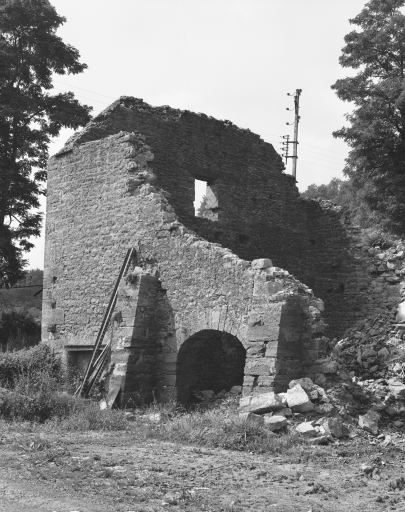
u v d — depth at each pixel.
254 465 10.71
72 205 20.61
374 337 19.83
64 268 20.58
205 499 8.49
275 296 15.27
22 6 29.42
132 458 10.86
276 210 24.88
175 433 13.07
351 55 31.25
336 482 9.86
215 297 16.55
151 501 8.27
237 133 24.25
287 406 13.80
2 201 29.08
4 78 29.08
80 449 11.51
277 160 25.39
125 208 19.05
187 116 22.89
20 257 30.28
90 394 17.89
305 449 12.10
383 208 30.84
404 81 28.47
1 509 7.73
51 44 29.86
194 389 17.67
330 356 15.25
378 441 13.05
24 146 29.59
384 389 15.91
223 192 23.38
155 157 21.81
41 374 17.80
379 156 30.55
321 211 25.34
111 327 18.25
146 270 18.09
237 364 18.70
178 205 22.06
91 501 8.13
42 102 30.39
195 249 17.22
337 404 14.20
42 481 8.97
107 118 21.33
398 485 9.60
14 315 27.91
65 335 20.23
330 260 24.75
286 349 15.03
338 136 30.48
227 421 13.31
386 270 22.95
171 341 17.42
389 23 30.38
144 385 17.39
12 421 14.53
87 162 20.33
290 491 9.22
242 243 23.62
